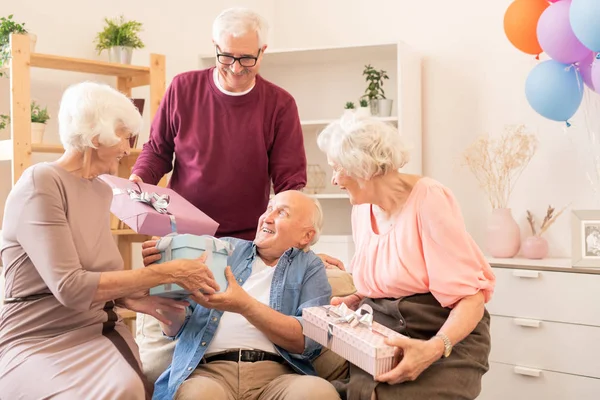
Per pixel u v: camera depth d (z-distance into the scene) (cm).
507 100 393
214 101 257
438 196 193
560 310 326
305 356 209
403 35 430
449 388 184
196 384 188
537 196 382
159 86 369
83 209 185
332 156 197
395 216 200
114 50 367
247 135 257
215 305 192
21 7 358
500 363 341
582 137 369
